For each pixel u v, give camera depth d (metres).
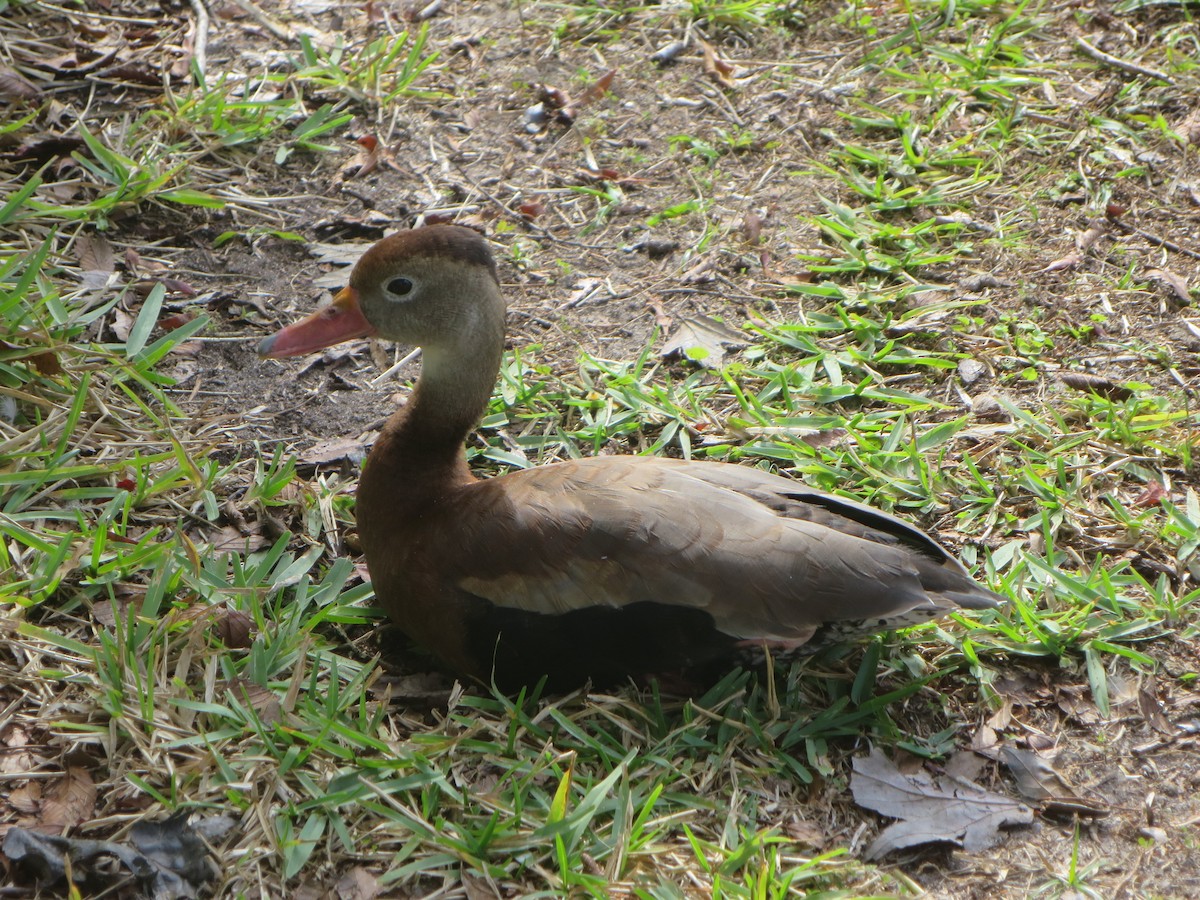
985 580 7.00
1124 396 8.15
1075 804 5.86
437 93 10.45
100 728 5.81
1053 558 7.07
